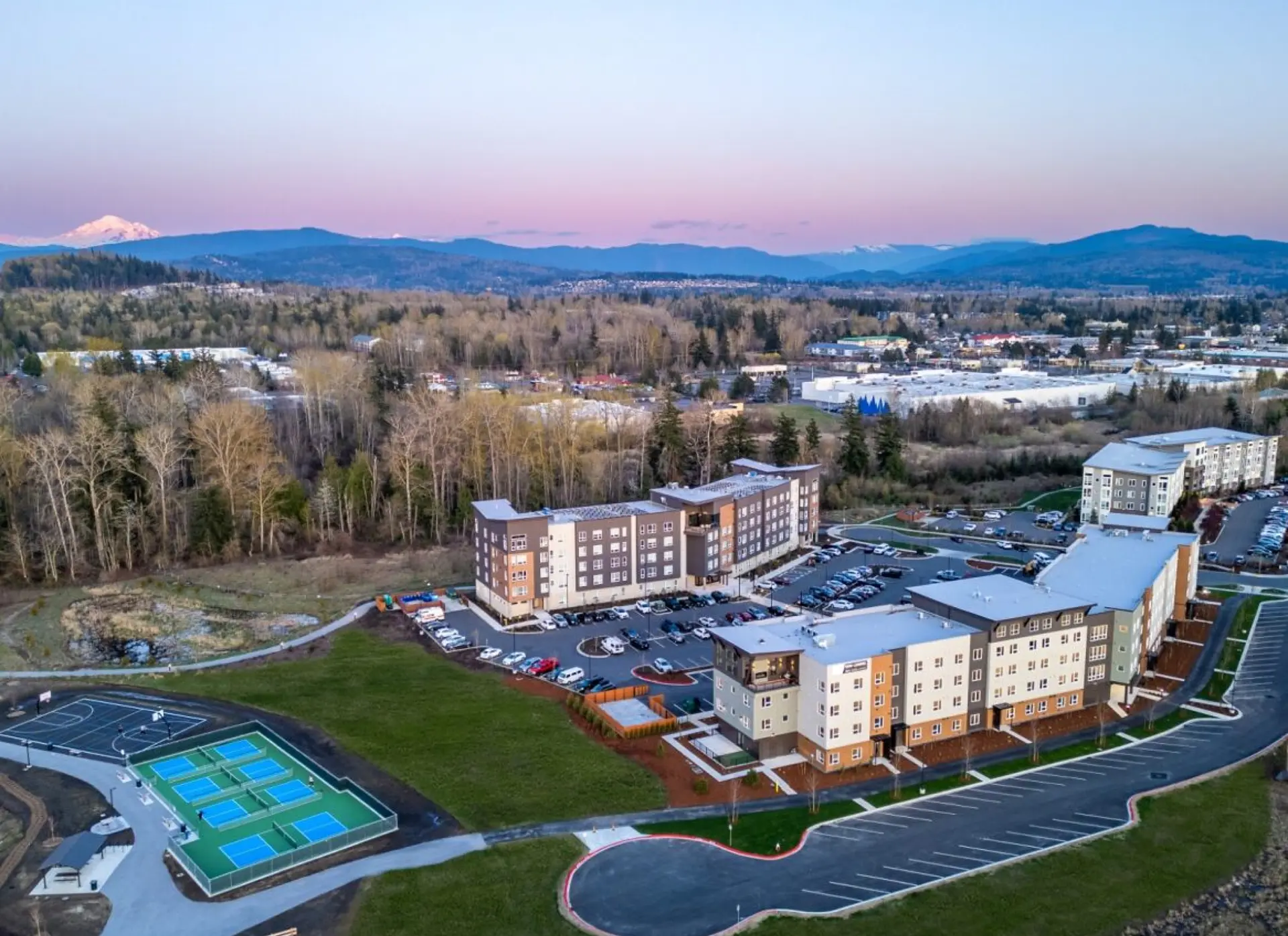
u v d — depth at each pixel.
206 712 95.00
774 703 84.75
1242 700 97.00
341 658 110.06
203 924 61.84
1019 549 153.88
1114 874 68.31
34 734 90.44
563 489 175.50
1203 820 75.19
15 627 119.94
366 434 197.50
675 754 85.94
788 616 122.62
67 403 182.88
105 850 70.38
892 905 64.44
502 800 77.50
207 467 151.88
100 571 140.75
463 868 67.94
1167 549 115.75
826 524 174.12
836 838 72.62
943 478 198.38
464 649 113.06
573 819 74.94
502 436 173.12
